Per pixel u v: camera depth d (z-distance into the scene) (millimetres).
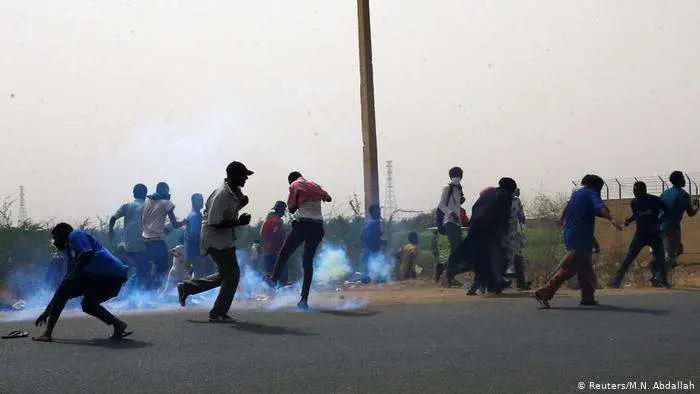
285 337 8844
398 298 13586
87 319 10992
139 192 14039
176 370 7047
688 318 9898
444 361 7270
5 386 6531
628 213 21844
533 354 7551
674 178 15672
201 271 14703
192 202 14758
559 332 8859
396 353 7711
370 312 11141
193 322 10266
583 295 11453
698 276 18359
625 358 7305
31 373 7031
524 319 9992
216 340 8695
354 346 8164
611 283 15211
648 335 8578
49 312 8812
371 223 18500
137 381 6625
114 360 7582
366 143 18938
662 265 15062
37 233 16812
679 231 15602
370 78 19062
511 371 6789
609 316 10133
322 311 11398
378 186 18906
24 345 8516
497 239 13586
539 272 16203
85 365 7352
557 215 17406
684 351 7633
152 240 13758
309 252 11859
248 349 8086
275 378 6652
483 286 13773
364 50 19078
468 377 6574
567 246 11344
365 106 19000
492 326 9414
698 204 16125
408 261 18641
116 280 8938
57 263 14344
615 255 17438
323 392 6137
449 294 14133
